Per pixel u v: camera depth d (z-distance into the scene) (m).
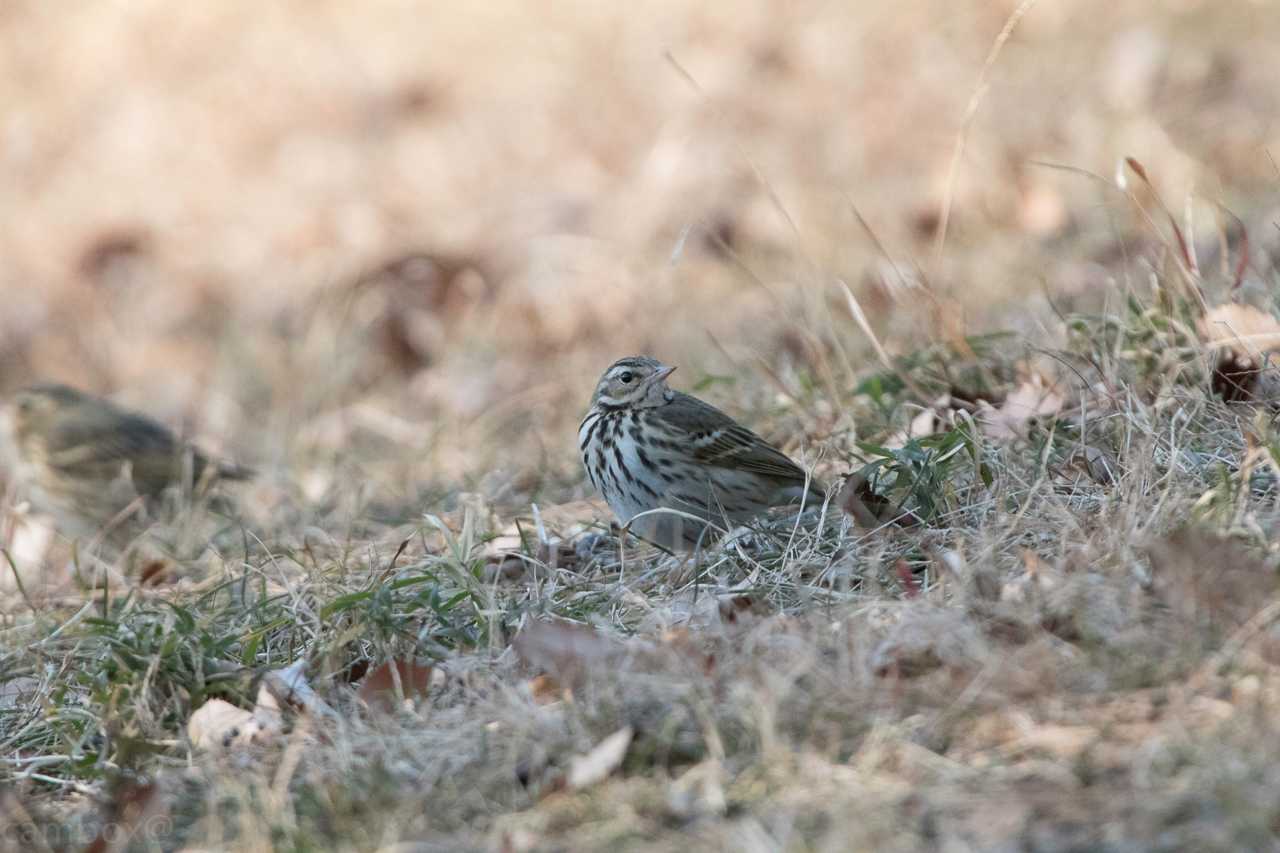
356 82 27.02
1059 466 9.85
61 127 27.45
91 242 24.38
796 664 7.29
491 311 20.20
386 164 24.97
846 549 9.34
